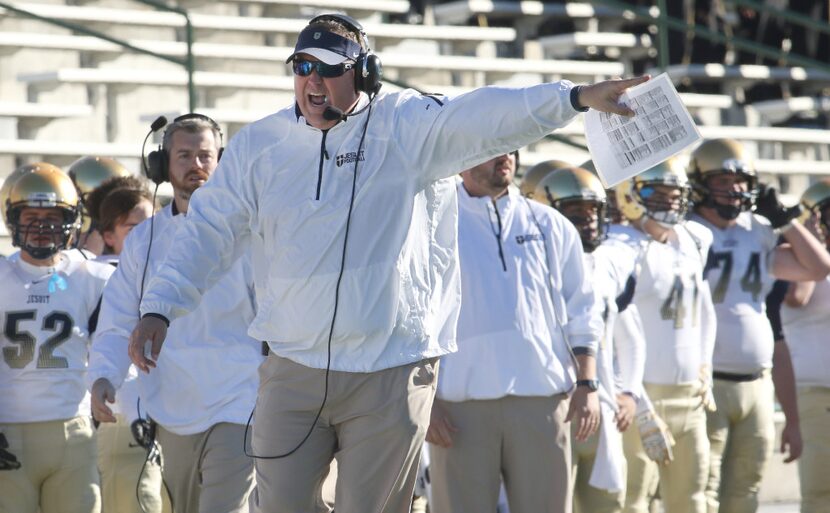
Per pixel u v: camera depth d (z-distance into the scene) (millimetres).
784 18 48812
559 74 45656
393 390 13898
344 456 14164
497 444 18859
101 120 36656
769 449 25047
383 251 13688
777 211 25000
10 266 20062
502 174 19312
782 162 46125
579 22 49188
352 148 13703
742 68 48875
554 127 13156
